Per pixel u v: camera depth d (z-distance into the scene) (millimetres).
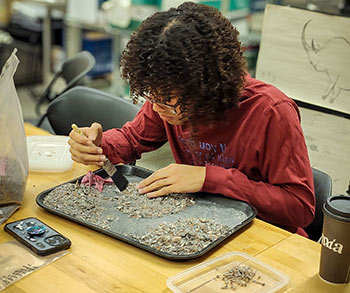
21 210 1226
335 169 1933
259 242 1127
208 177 1278
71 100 1886
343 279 993
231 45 1176
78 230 1144
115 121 1805
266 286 975
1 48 4188
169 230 1130
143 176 1418
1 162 1187
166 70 1058
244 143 1336
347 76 1785
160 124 1565
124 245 1092
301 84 1912
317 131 1930
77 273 997
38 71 4352
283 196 1278
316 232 1509
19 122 1226
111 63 4008
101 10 3328
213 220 1189
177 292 940
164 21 1121
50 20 3967
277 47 1928
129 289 956
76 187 1316
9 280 968
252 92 1331
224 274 1003
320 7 2029
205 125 1197
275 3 1967
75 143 1387
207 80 1119
